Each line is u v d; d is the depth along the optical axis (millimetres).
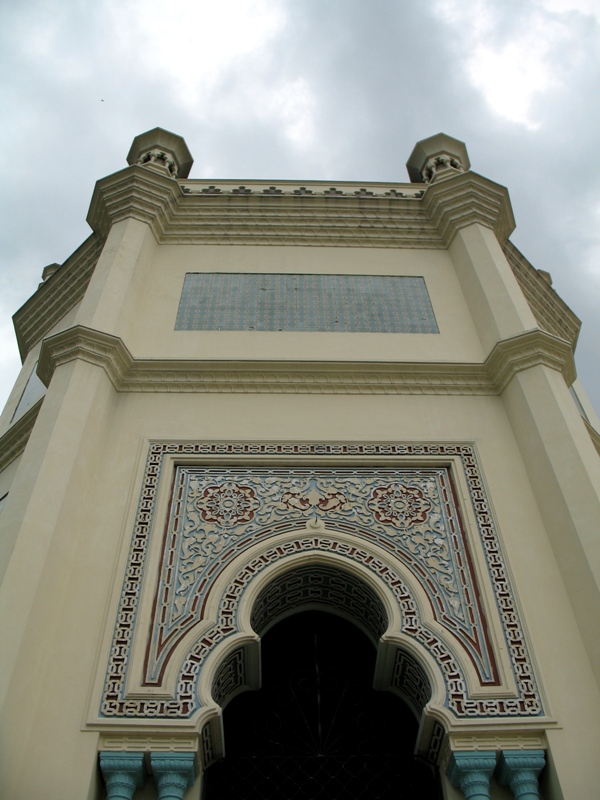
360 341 6449
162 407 5734
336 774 4348
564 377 6102
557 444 5191
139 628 4348
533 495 5219
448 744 3920
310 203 7895
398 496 5234
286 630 5090
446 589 4652
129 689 4043
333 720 4602
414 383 5984
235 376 5949
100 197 7746
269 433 5570
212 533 4938
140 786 3801
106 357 5734
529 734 3918
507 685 4129
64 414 5191
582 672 4207
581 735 3895
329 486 5281
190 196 7801
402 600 4590
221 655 4238
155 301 6762
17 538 4324
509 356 5914
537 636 4379
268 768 4359
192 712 3965
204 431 5559
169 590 4582
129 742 3818
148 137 9195
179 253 7434
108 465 5277
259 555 4805
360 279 7227
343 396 5906
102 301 6250
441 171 8883
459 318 6785
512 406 5758
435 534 4988
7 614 3969
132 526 4902
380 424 5688
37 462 4844
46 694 3984
